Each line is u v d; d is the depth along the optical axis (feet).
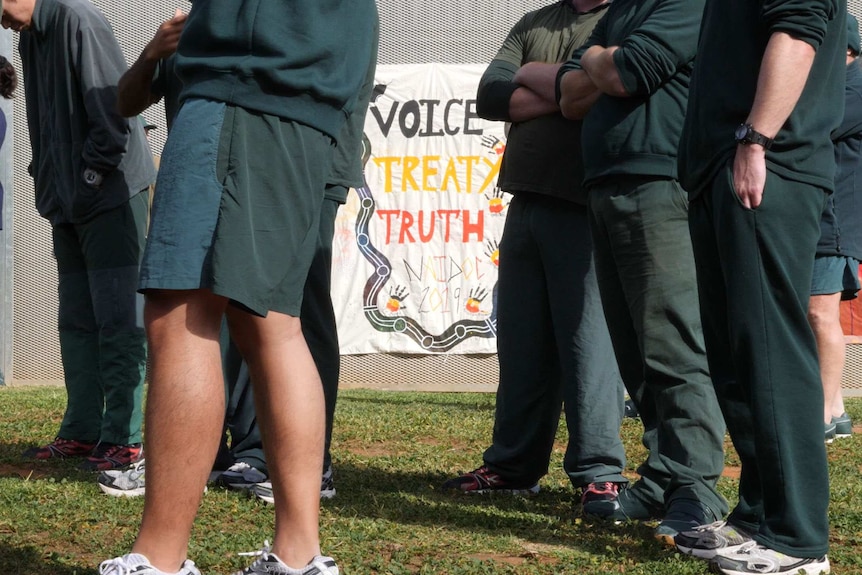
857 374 29.86
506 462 13.84
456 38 31.35
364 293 30.81
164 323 7.52
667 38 11.17
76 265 15.58
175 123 7.68
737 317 9.36
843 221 18.56
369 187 30.83
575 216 13.52
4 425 18.69
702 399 11.25
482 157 30.78
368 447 17.71
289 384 7.98
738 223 9.32
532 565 9.73
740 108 9.50
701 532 10.03
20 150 30.45
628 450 17.83
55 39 14.57
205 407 7.46
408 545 10.38
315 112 7.85
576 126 13.38
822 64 9.54
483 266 30.73
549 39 14.61
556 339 13.56
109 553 9.50
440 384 31.04
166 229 7.42
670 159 11.35
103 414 15.75
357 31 8.29
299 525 8.01
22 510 11.12
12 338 30.50
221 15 7.73
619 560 9.98
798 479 9.29
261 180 7.55
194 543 9.93
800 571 9.27
